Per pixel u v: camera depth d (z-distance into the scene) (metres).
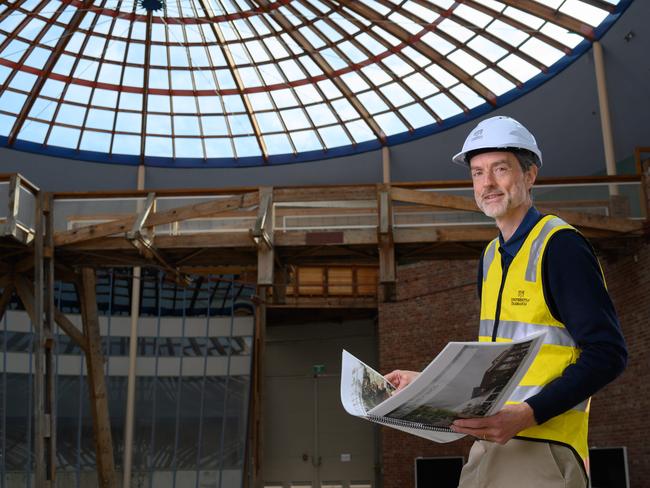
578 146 26.84
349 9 23.73
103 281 32.25
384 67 26.33
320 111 29.09
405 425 2.45
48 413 16.62
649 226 17.67
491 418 2.35
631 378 19.94
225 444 31.80
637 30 22.05
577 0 22.08
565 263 2.53
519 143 2.72
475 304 28.66
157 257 17.52
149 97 28.47
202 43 25.95
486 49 25.00
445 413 2.35
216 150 31.30
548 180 18.20
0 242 16.66
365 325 37.81
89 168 30.83
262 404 24.25
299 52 26.11
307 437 36.91
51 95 27.91
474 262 29.00
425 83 27.20
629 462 20.02
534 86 25.94
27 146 29.92
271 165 31.42
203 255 18.16
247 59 26.56
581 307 2.46
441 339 29.48
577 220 17.66
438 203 16.94
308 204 18.09
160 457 31.42
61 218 17.64
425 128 29.45
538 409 2.36
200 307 33.12
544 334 2.17
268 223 17.00
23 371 31.98
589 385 2.37
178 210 17.12
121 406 31.38
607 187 18.81
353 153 30.67
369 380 2.82
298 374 37.91
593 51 23.50
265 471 36.62
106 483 18.41
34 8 23.80
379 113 29.02
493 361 2.15
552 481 2.47
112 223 17.05
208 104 28.91
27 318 32.53
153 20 24.91
